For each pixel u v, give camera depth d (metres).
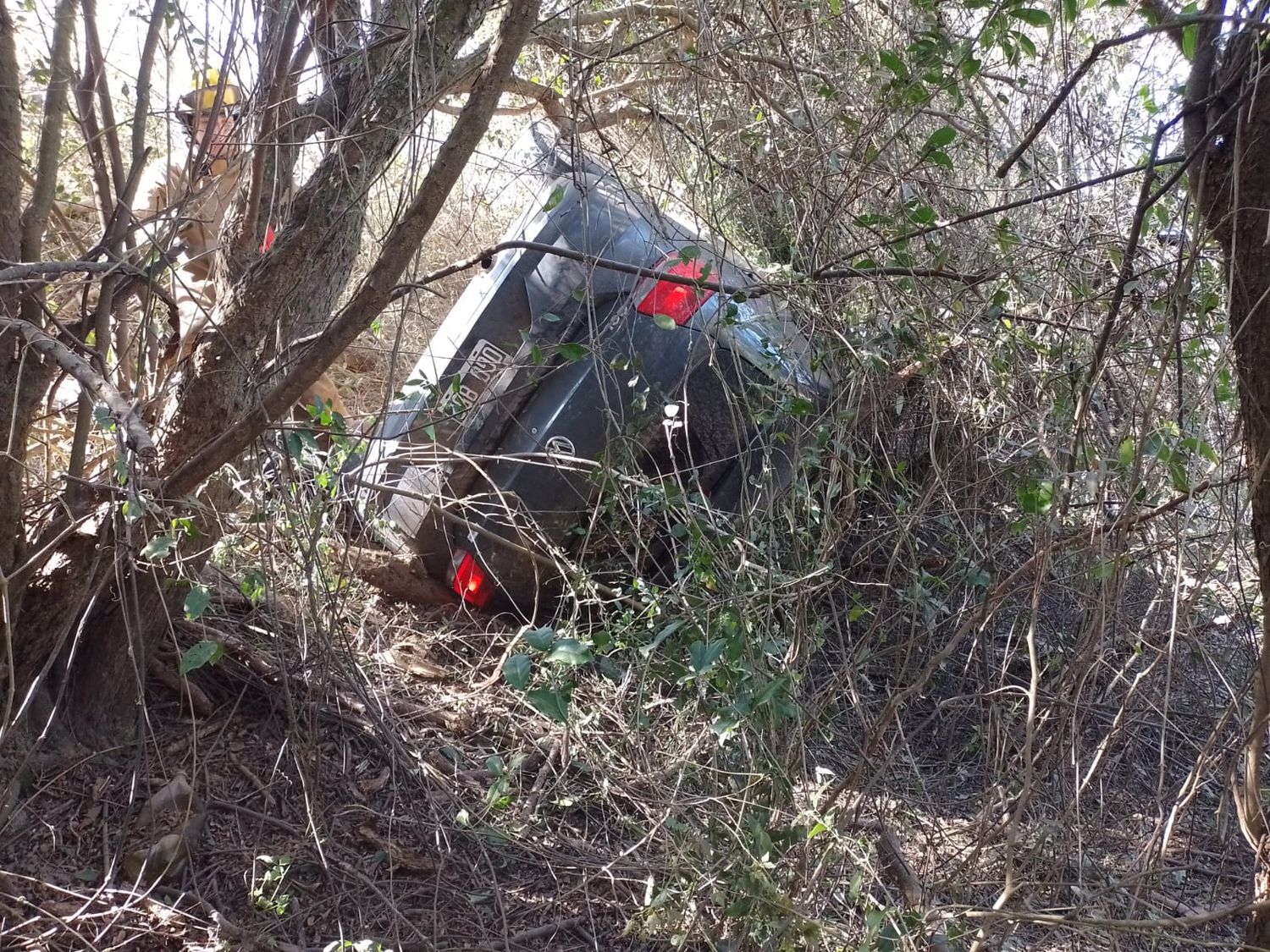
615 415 3.98
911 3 2.86
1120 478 2.51
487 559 4.15
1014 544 3.37
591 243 4.00
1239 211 1.94
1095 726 3.56
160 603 3.01
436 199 2.30
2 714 2.78
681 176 3.24
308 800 2.85
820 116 3.24
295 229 2.90
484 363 4.10
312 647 3.49
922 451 3.60
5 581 2.35
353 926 2.73
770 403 3.55
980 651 3.49
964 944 2.57
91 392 2.01
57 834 2.77
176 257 2.99
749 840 2.40
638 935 2.75
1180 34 2.25
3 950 2.42
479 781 3.40
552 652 2.00
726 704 2.72
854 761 3.45
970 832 3.10
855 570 3.76
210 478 2.92
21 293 2.54
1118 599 2.60
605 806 3.34
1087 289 2.94
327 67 3.19
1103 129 3.31
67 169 3.55
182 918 2.62
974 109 3.50
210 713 3.27
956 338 3.06
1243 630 3.08
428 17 2.89
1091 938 2.79
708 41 3.04
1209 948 2.85
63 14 2.57
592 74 3.48
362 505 3.96
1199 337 2.50
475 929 2.79
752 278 3.23
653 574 4.04
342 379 5.11
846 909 2.66
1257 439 2.03
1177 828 3.44
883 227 3.07
